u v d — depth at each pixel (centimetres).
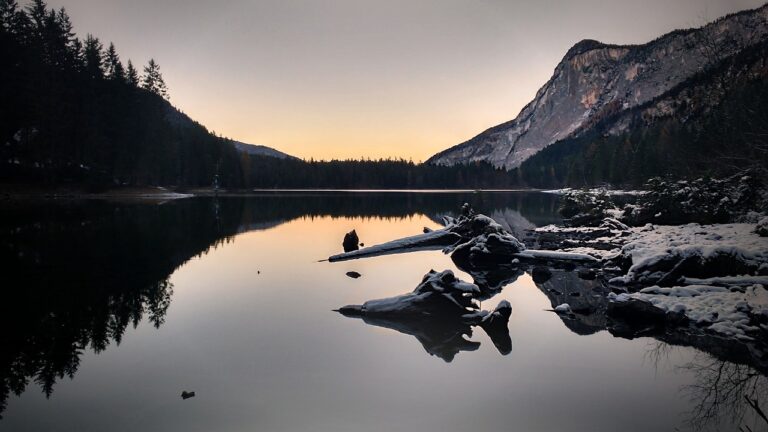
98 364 679
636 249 1467
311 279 1374
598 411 554
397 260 1812
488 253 1789
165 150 7000
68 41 5719
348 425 506
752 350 770
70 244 1952
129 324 884
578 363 717
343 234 2650
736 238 1523
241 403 556
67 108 5362
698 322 911
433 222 3569
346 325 902
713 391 612
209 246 2044
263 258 1764
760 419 533
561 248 2000
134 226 2703
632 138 9938
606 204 3114
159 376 637
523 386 625
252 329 864
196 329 857
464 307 977
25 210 3522
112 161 5997
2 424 499
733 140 3020
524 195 9969
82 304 1026
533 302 1145
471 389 613
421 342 807
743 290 1054
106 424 501
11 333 820
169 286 1230
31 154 5084
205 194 8388
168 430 488
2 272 1381
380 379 640
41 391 586
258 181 14338
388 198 8144
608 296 1098
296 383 620
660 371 686
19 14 5244
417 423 515
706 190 2311
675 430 508
